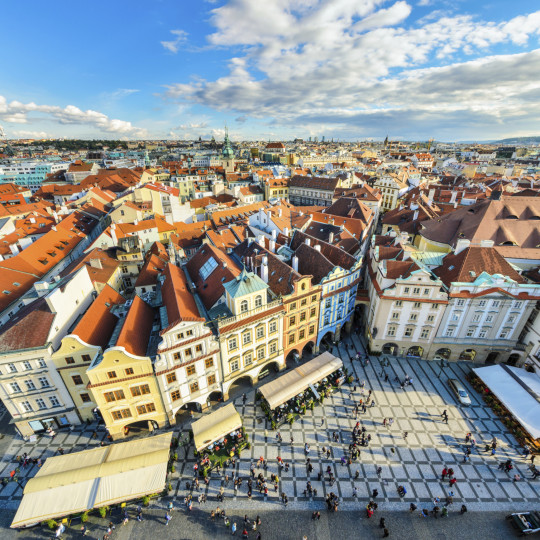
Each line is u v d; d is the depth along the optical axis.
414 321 56.66
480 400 51.91
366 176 185.25
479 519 36.59
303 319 55.22
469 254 57.28
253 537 34.88
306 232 87.88
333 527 35.72
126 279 74.56
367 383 54.97
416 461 42.69
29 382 41.97
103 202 130.62
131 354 39.44
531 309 52.78
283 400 47.09
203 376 45.75
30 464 42.06
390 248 64.75
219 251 63.88
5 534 35.03
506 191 119.62
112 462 38.25
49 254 78.56
